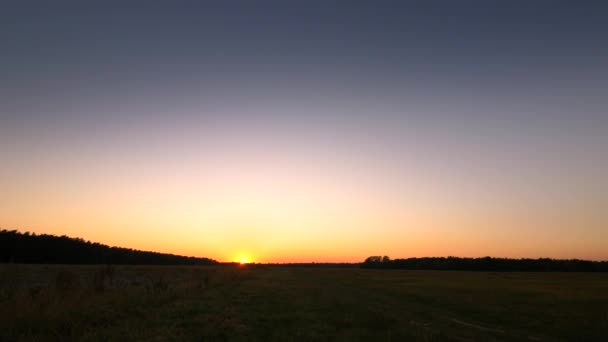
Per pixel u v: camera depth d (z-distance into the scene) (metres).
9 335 14.63
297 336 16.84
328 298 35.62
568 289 55.94
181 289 35.75
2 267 33.38
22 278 41.25
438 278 90.19
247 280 63.72
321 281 72.06
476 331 21.80
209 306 25.55
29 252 128.50
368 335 17.70
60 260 136.12
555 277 103.06
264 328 18.66
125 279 54.00
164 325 17.98
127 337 15.12
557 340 20.33
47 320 16.61
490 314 29.31
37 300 19.80
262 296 35.47
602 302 38.34
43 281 40.34
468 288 55.88
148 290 31.06
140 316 20.33
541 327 24.09
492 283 69.94
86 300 22.28
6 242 126.25
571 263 173.12
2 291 23.25
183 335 15.94
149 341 14.65
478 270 181.88
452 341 17.53
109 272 36.47
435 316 27.44
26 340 13.98
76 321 17.17
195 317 20.67
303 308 27.08
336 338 16.80
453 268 186.75
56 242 140.62
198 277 58.34
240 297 33.50
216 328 17.86
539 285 65.06
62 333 15.42
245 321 20.38
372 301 35.72
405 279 84.19
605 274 130.50
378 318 22.91
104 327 17.00
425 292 48.22
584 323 25.48
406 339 17.14
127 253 172.62
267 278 75.31
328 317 22.80
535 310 31.83
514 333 21.84
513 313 29.95
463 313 29.95
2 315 16.78
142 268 99.19
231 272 76.25
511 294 46.44
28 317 16.70
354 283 67.25
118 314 19.83
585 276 111.44
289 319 21.62
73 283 26.92
